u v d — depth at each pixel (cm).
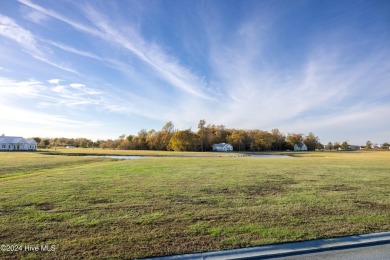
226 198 842
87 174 1484
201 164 2327
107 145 12494
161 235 504
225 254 429
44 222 578
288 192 953
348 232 527
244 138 11344
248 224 574
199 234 511
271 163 2538
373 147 14950
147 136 10925
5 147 9081
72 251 430
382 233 522
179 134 9544
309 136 13825
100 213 654
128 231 525
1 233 509
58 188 1005
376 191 983
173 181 1210
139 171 1662
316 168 1938
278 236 503
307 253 443
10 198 819
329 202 793
